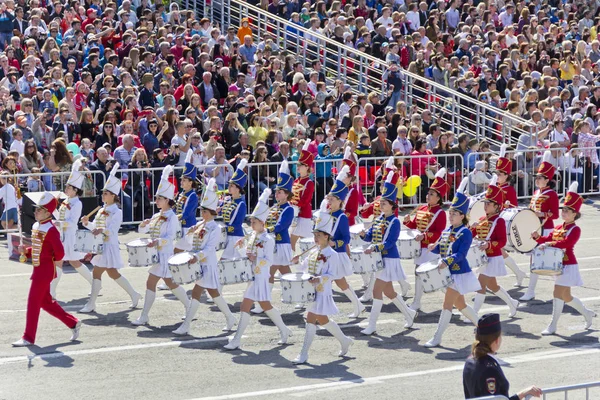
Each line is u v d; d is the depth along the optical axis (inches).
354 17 2285.9
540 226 1253.7
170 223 1160.2
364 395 901.2
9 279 1348.4
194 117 1771.7
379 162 1785.2
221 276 1050.7
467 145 1860.2
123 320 1166.3
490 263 1158.3
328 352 1048.8
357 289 1346.0
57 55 1819.6
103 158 1601.9
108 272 1209.4
